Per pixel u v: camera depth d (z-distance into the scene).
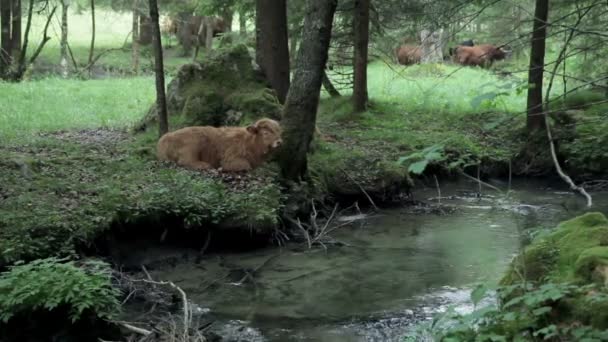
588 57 17.67
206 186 11.56
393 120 19.62
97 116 18.67
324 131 17.84
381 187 14.45
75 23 46.94
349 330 8.18
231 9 23.66
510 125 18.66
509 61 26.20
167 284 9.60
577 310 5.73
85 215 10.09
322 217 13.38
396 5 21.09
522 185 16.44
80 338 7.59
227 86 15.44
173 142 12.94
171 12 34.91
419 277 10.08
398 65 29.45
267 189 11.97
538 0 15.67
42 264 8.17
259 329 8.23
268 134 12.59
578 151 16.38
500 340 5.58
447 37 8.57
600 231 6.82
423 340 7.55
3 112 18.08
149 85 25.70
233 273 10.23
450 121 19.59
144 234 10.64
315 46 12.39
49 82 25.92
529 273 6.68
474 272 10.28
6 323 7.45
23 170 11.62
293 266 10.60
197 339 7.61
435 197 15.27
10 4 32.41
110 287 8.64
